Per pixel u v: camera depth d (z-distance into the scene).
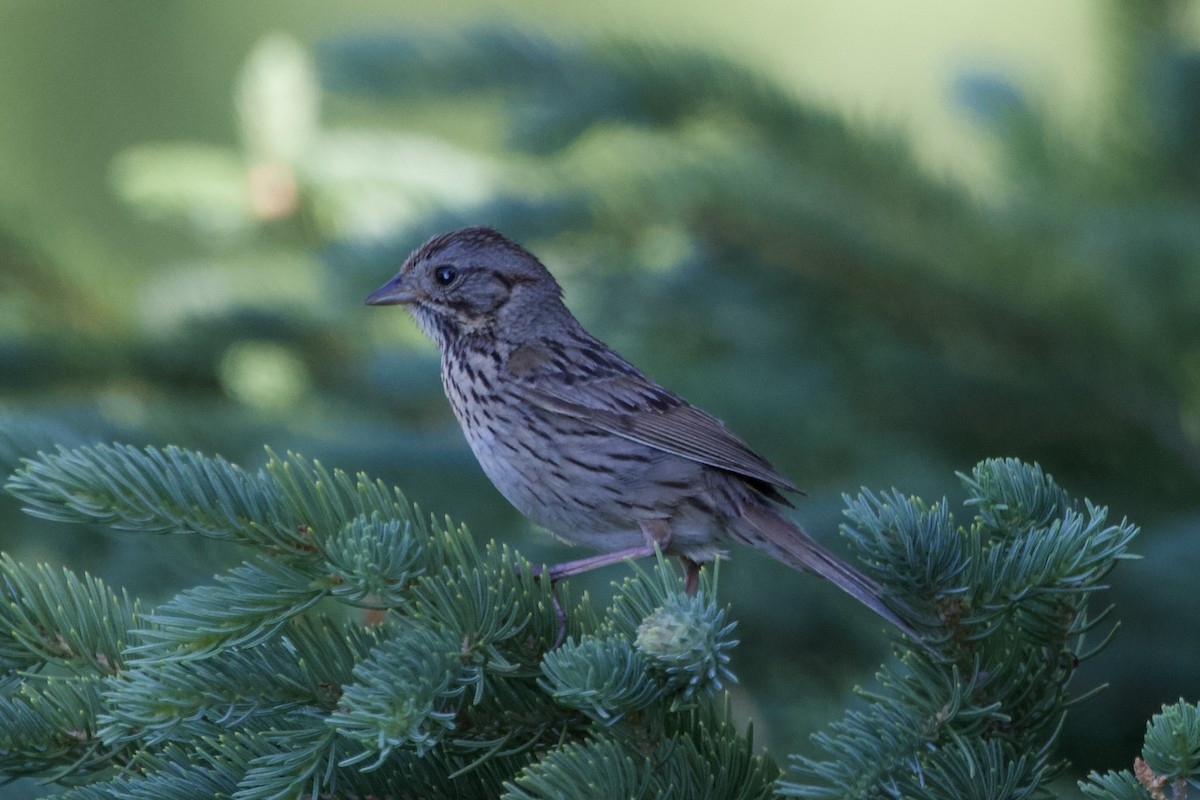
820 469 11.21
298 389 13.24
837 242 11.24
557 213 11.71
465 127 17.91
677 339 11.95
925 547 6.34
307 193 13.59
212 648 6.09
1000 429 11.33
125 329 12.99
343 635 6.58
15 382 12.70
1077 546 6.21
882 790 6.05
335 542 6.32
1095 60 12.48
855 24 22.58
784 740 9.63
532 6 22.52
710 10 22.64
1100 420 11.23
